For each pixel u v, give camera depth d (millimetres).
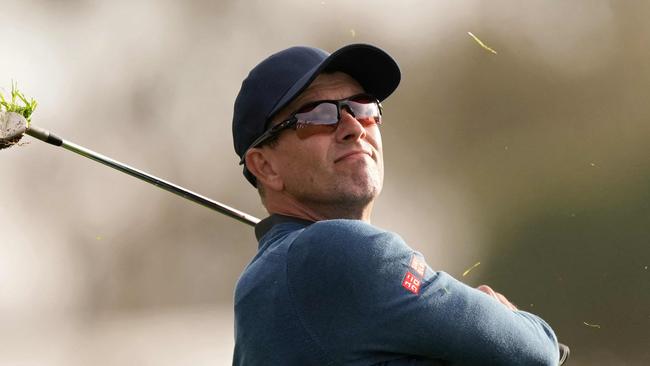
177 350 48000
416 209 55406
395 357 9672
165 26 75125
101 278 62406
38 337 53844
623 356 35688
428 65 65188
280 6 74500
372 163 11297
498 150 55438
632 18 58938
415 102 62844
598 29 58500
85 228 64438
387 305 9578
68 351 50562
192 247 61406
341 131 11203
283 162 11305
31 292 61094
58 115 73250
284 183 11320
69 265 63656
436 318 9578
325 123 11148
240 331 10359
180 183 68062
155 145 70875
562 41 60031
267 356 9945
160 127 72188
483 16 64438
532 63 60656
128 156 70312
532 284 42656
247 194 65312
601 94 55844
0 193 64750
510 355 9734
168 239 62031
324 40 74250
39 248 64000
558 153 51969
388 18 70125
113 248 63125
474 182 53688
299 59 11375
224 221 61562
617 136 51312
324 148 11148
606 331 37156
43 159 65750
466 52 63969
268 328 9969
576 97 56594
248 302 10242
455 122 60219
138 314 57906
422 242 52594
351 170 11133
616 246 41406
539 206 47375
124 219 63781
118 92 73688
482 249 48250
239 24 75125
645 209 42781
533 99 58844
